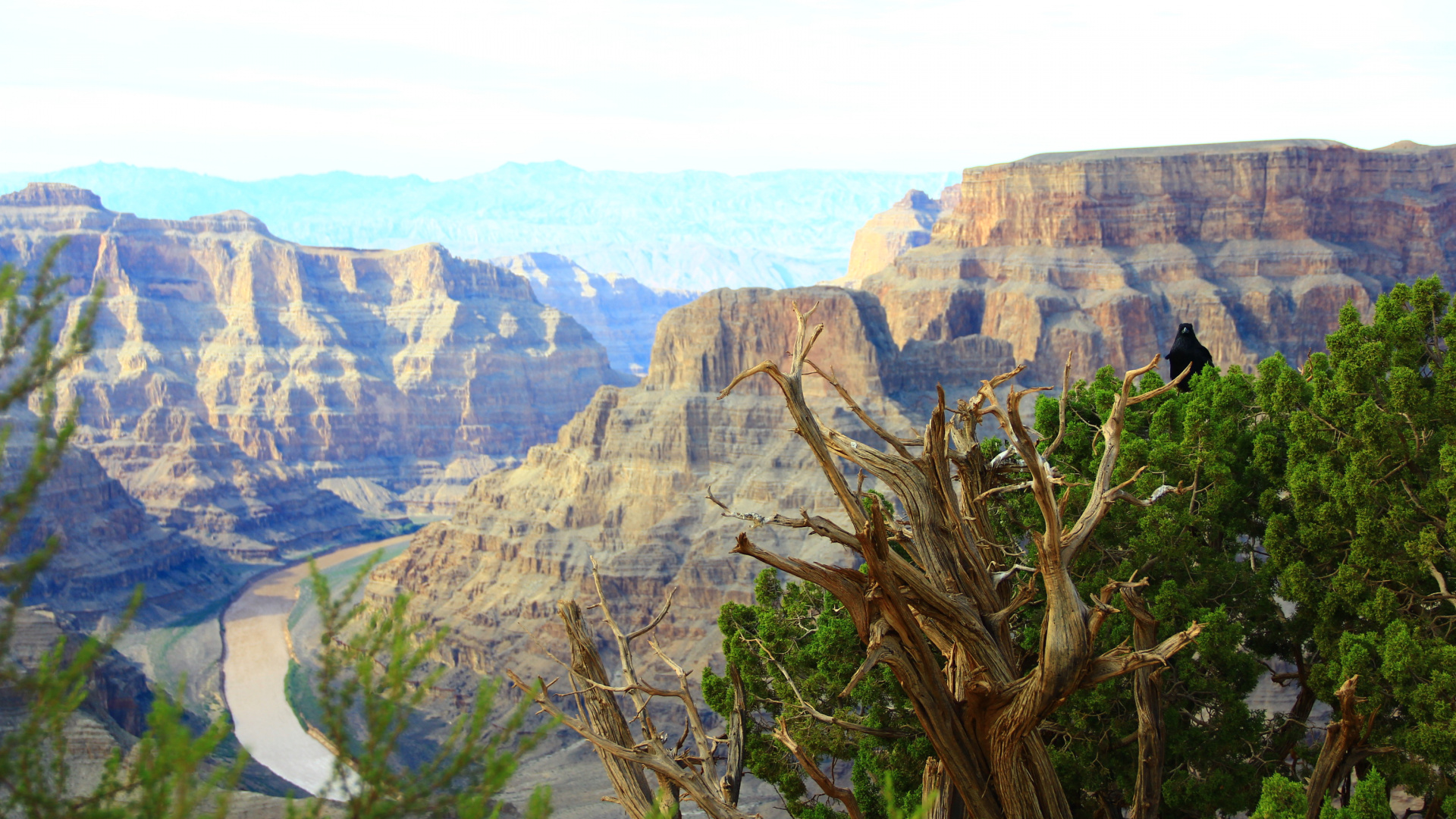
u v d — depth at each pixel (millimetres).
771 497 179000
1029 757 22672
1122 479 35625
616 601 177750
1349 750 26438
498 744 14102
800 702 30828
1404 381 32406
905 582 21625
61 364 12852
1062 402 22453
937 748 22344
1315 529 33438
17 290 12680
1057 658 20703
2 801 12180
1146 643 25984
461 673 175750
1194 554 34438
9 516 12344
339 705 13617
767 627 36812
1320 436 34906
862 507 24250
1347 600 31703
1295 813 25312
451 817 13680
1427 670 28047
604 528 191250
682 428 192375
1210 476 34688
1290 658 37594
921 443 23953
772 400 193375
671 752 26484
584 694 26219
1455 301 35406
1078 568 35781
